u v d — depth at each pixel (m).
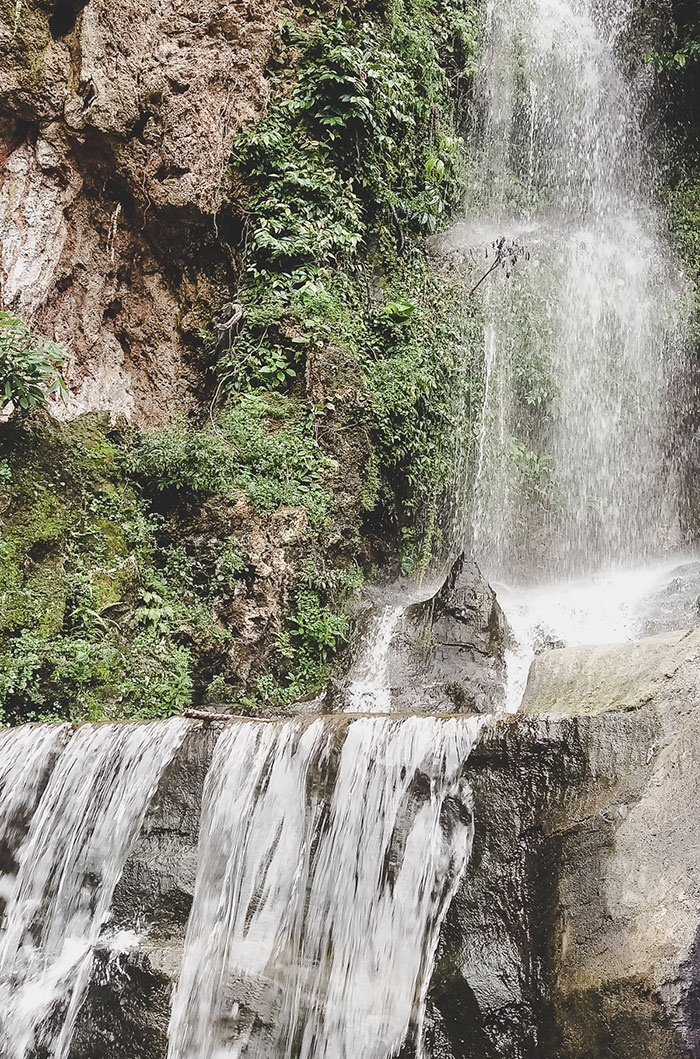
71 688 7.31
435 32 13.70
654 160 16.38
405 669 8.17
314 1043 4.45
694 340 14.47
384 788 4.87
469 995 4.27
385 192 11.55
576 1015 3.94
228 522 8.70
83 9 10.02
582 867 4.21
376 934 4.61
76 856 5.51
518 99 15.25
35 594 7.45
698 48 16.08
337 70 11.00
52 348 8.09
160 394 10.34
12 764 5.98
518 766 4.58
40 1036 4.96
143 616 8.09
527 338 12.86
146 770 5.53
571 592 10.93
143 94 10.17
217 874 5.10
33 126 9.82
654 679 4.54
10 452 7.73
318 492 9.25
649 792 4.19
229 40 10.66
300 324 9.92
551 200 15.28
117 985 4.89
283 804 5.10
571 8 16.70
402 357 10.72
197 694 8.13
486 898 4.43
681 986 3.65
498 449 12.21
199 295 10.52
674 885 3.91
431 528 10.79
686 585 9.84
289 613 8.63
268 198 10.46
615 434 13.37
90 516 8.15
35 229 9.68
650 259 15.05
